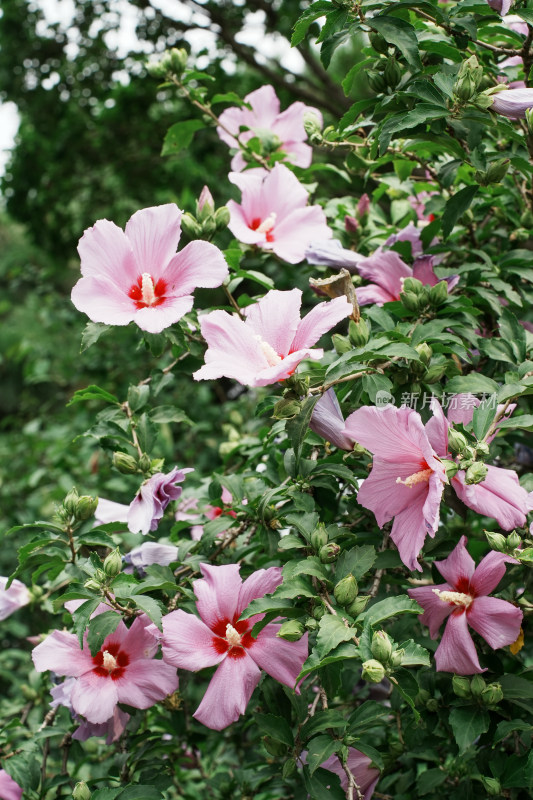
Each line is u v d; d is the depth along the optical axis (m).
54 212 2.90
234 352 0.74
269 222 0.91
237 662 0.75
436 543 0.77
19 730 1.01
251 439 1.06
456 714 0.75
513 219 0.99
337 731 0.75
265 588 0.76
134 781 0.86
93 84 2.67
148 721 1.03
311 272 1.08
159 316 0.77
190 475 1.31
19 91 2.73
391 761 0.86
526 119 0.80
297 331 0.76
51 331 2.49
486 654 0.78
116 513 0.88
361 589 0.89
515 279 0.95
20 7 2.57
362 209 0.99
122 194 2.83
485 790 0.82
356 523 0.84
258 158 1.02
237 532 0.84
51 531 0.82
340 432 0.76
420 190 1.03
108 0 2.51
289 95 2.43
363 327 0.78
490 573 0.73
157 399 1.90
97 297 0.78
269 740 0.79
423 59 0.82
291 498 0.80
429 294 0.83
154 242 0.79
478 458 0.71
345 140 0.93
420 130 0.82
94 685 0.77
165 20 2.38
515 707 0.78
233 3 2.42
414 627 0.86
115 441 0.91
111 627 0.75
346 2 0.79
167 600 0.81
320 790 0.74
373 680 0.66
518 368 0.80
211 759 1.12
